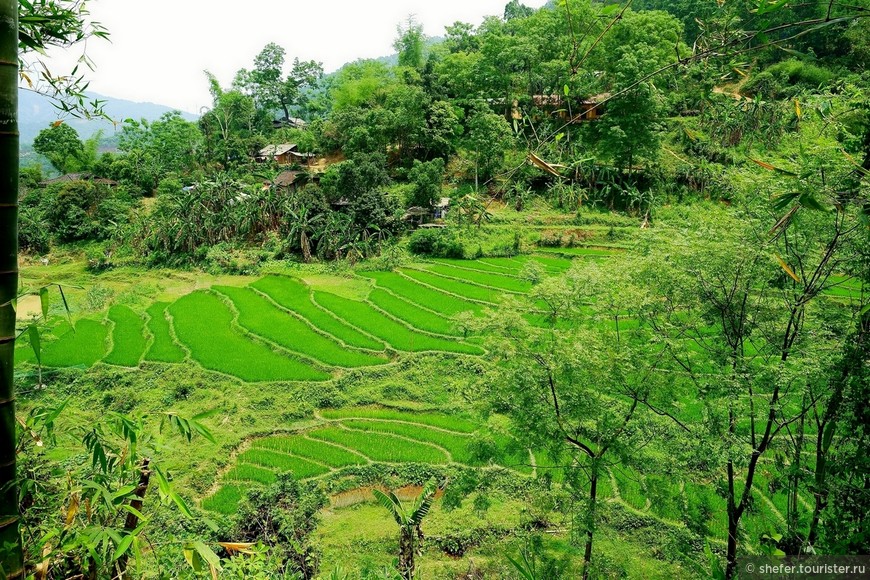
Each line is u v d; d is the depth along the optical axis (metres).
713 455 11.37
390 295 38.38
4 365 3.75
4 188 3.61
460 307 36.00
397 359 29.23
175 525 16.06
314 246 47.34
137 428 5.30
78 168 70.06
